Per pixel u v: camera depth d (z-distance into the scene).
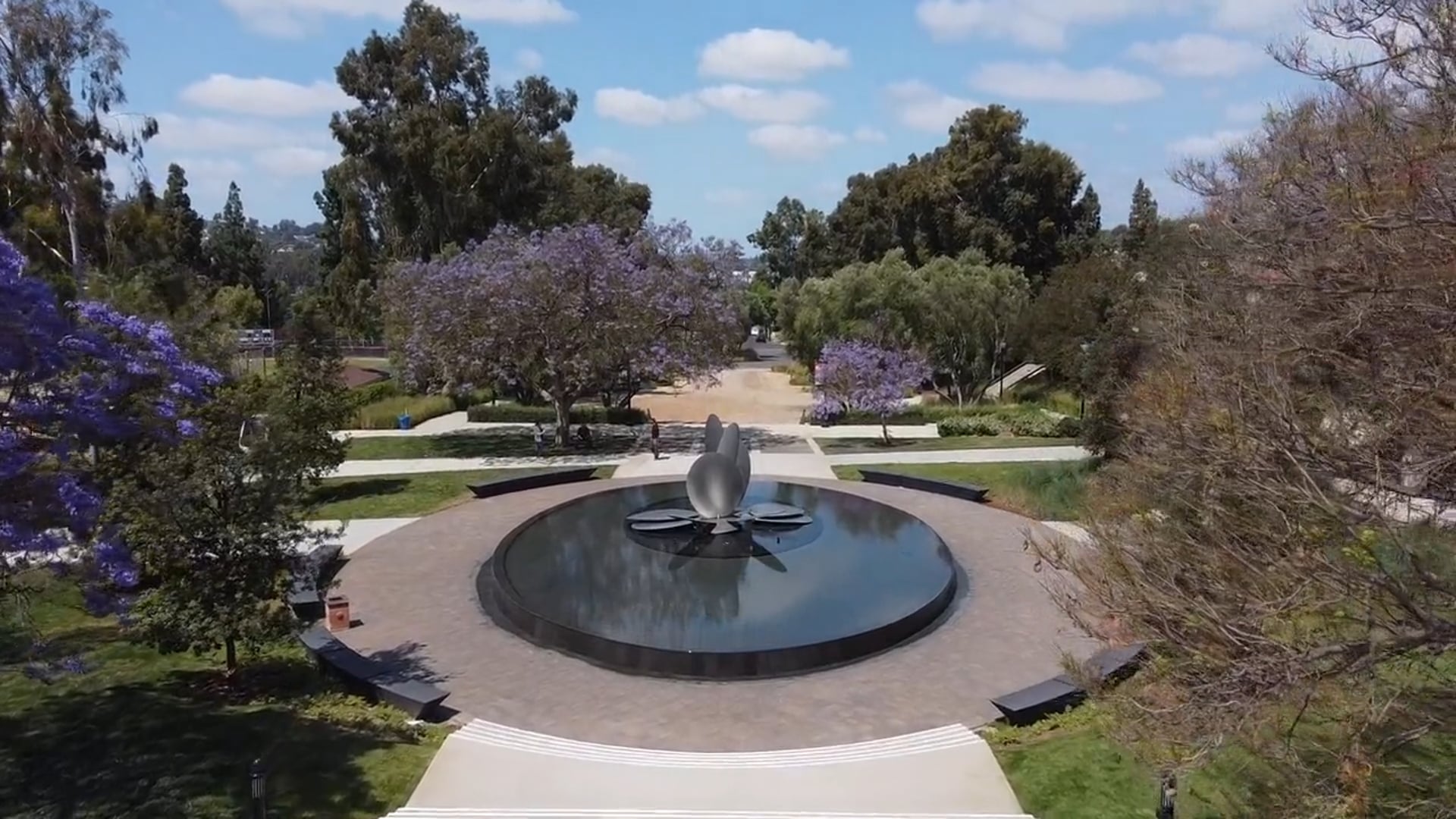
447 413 45.69
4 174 33.53
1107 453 26.50
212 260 83.88
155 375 12.07
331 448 23.36
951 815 10.12
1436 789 8.54
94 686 13.74
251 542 13.12
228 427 13.42
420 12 59.59
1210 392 8.55
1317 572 7.18
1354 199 7.48
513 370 34.09
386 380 49.88
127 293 22.86
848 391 36.12
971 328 46.50
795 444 35.88
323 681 14.38
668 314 33.91
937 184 61.97
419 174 56.44
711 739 12.59
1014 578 19.45
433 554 21.23
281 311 92.06
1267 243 10.63
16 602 13.82
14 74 33.22
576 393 35.47
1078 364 29.61
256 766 9.49
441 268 34.06
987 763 11.52
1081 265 40.41
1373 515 7.23
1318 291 8.08
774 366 72.62
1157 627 7.95
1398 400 7.39
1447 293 6.97
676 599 16.94
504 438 37.88
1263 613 7.30
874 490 27.81
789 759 11.83
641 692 14.11
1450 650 7.33
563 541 20.20
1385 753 8.03
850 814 10.23
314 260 145.62
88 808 9.83
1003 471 29.77
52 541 10.27
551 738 12.61
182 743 11.56
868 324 46.53
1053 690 13.22
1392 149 7.70
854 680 14.53
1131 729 7.96
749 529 20.81
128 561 11.44
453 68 59.53
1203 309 12.53
